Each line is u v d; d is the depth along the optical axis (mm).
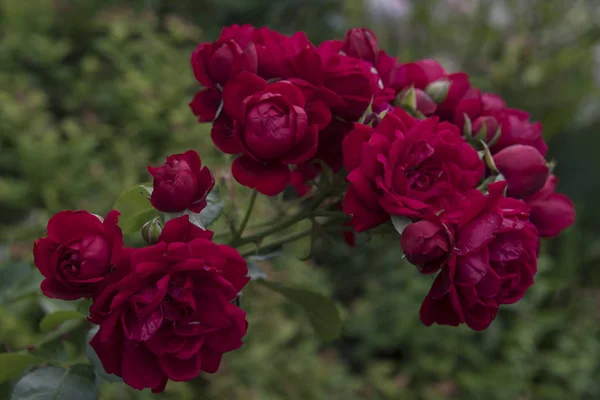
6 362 494
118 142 1530
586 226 2205
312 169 513
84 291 426
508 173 487
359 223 448
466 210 430
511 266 447
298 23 2490
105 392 1069
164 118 1557
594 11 2014
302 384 1348
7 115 1445
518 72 1998
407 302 1697
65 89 1801
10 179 1438
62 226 427
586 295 1933
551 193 508
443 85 504
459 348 1641
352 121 475
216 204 485
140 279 414
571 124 2283
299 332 1498
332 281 1828
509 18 2078
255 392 1233
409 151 447
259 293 1312
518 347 1669
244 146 454
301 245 1357
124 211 489
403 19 2139
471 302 437
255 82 455
